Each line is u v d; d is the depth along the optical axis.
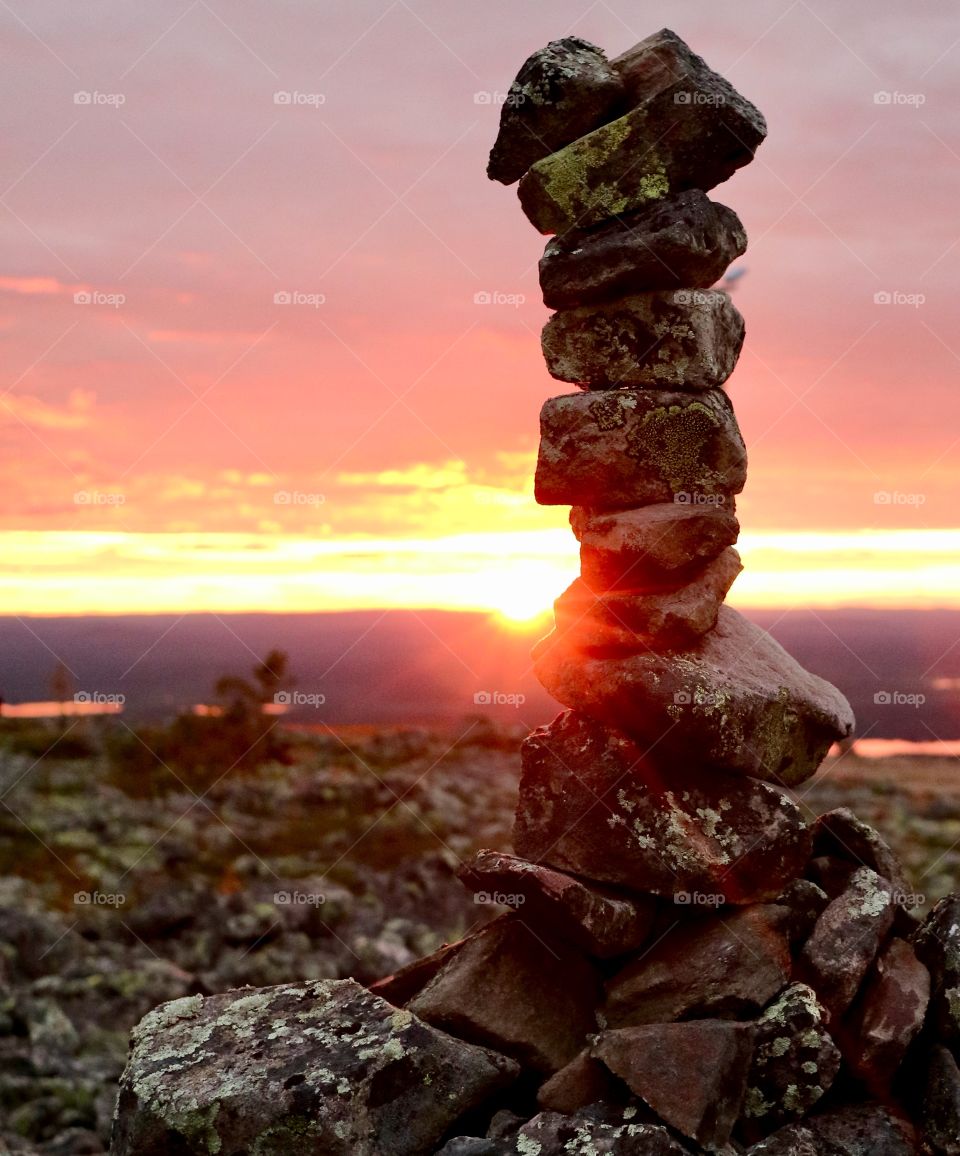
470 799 6.75
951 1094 1.38
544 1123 1.31
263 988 1.49
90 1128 2.54
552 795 1.55
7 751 6.96
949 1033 1.45
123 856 5.14
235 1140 1.29
